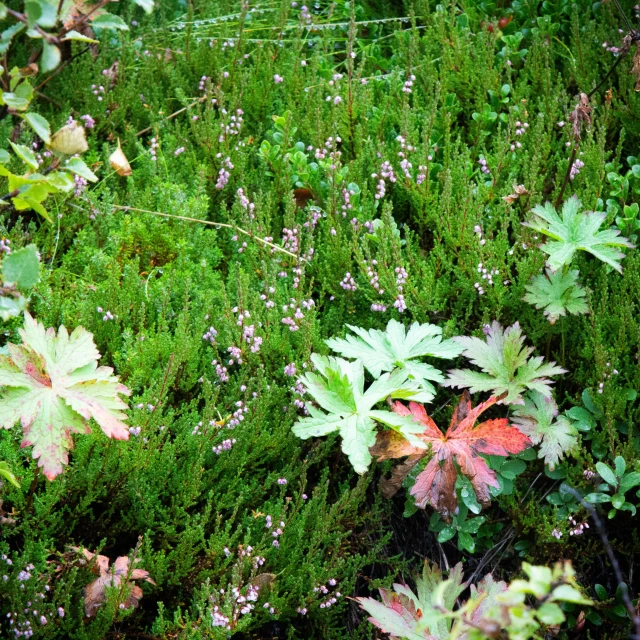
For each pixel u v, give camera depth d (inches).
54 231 59.1
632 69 60.1
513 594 47.6
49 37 48.1
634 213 59.1
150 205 60.1
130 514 54.7
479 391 57.8
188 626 53.1
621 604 55.9
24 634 52.1
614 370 57.0
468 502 55.7
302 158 60.7
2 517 52.7
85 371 52.2
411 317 59.2
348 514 56.3
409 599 52.9
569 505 56.4
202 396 56.5
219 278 59.1
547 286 57.3
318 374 56.2
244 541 54.3
